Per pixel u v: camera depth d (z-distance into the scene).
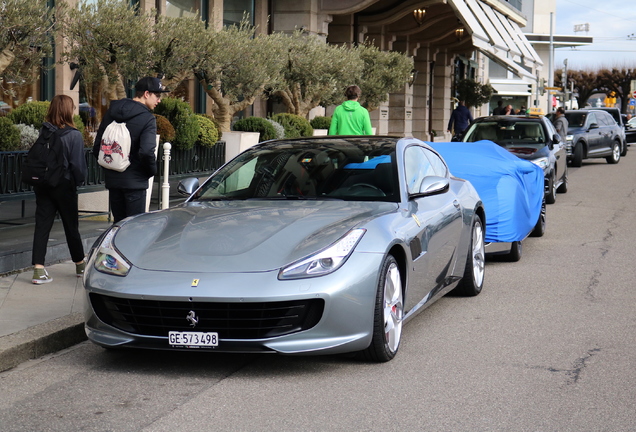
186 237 5.20
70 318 5.91
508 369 5.09
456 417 4.21
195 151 12.35
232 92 13.67
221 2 19.39
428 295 6.15
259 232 5.17
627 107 100.81
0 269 7.44
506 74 65.00
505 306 6.99
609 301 7.18
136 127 7.05
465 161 9.12
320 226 5.21
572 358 5.36
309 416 4.21
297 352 4.77
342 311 4.81
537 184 9.91
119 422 4.12
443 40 32.75
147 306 4.82
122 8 11.07
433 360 5.30
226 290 4.68
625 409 4.34
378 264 5.01
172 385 4.76
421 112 33.25
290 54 17.59
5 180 8.40
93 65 10.98
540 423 4.12
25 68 9.38
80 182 7.29
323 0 22.80
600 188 18.50
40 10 8.94
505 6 31.05
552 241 10.83
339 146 6.54
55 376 4.96
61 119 7.13
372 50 21.58
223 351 4.82
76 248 7.43
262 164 6.44
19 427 4.05
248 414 4.24
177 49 11.62
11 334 5.45
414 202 6.03
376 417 4.20
